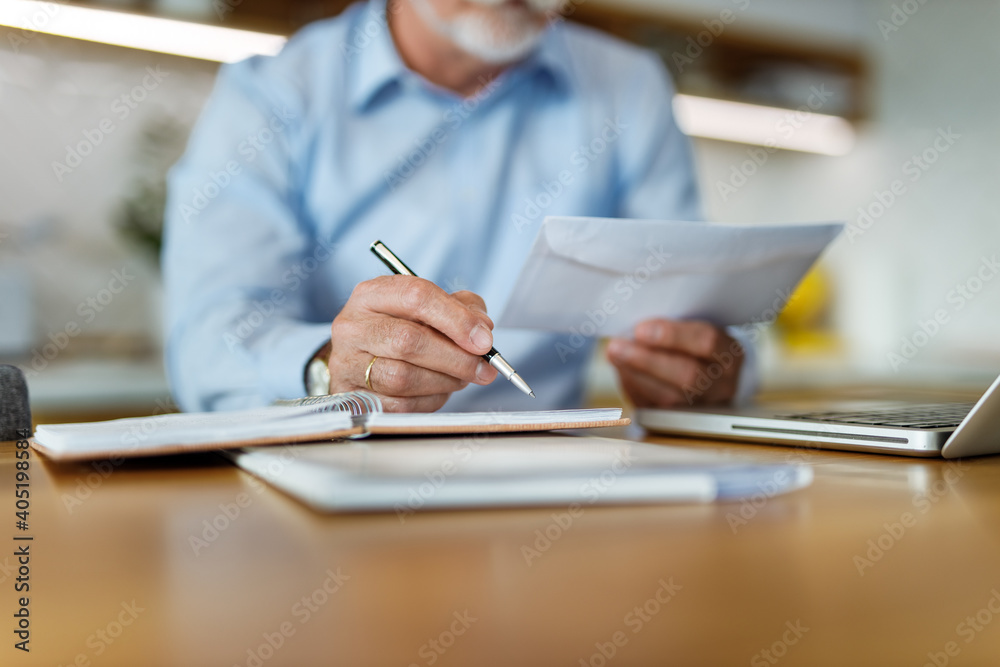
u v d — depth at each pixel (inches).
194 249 47.2
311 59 55.3
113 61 94.3
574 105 57.1
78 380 77.0
